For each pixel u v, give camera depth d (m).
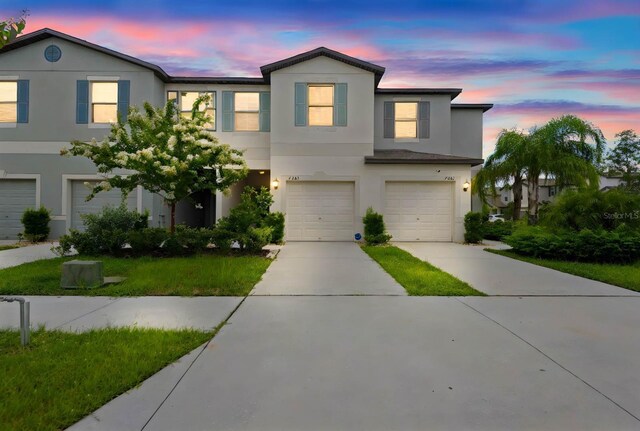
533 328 4.45
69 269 6.21
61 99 14.43
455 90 15.82
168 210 15.47
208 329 4.36
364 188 14.26
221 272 7.37
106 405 2.74
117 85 14.48
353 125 14.29
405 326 4.49
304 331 4.32
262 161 15.27
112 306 5.32
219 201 15.62
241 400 2.82
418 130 15.99
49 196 14.41
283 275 7.65
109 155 9.57
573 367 3.39
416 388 3.01
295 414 2.65
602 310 5.22
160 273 7.30
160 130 10.06
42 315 4.87
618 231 9.83
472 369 3.35
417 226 14.41
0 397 2.75
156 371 3.29
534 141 17.75
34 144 14.41
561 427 2.51
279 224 13.31
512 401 2.82
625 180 32.16
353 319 4.76
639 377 3.21
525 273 7.98
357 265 8.88
